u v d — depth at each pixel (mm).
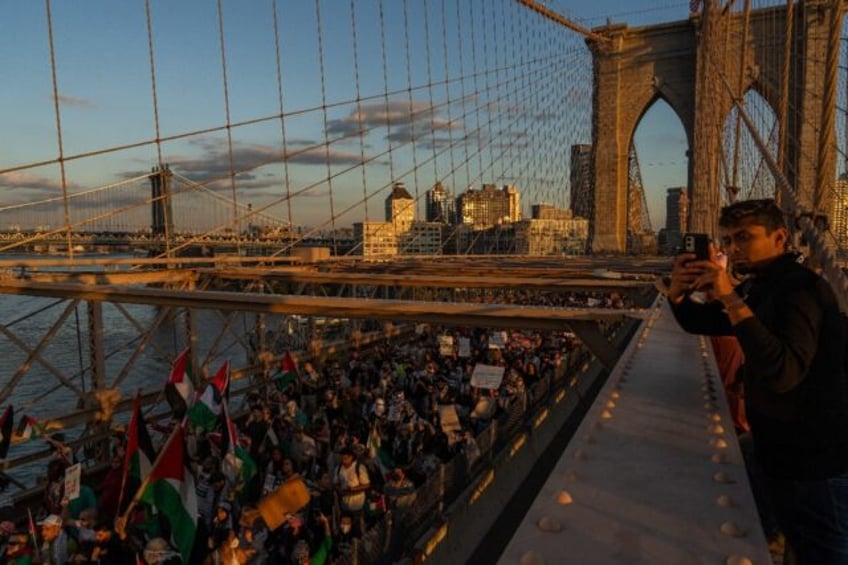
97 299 9438
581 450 1739
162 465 7637
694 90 49125
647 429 1890
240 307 7891
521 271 15062
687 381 2498
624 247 51125
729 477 1508
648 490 1454
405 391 13609
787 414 1778
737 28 35938
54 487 9492
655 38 50406
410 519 5922
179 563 7523
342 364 17172
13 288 10555
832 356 1746
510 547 1217
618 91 51281
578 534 1255
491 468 6559
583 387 8883
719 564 1120
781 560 2656
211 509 9297
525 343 17094
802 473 1789
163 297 8648
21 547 7867
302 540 7340
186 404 10586
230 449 9180
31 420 10289
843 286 1967
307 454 10172
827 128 4367
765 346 1683
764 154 6238
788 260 1908
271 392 14898
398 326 21156
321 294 15977
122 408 11617
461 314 6301
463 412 11781
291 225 18641
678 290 2281
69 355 35688
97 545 7668
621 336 7895
